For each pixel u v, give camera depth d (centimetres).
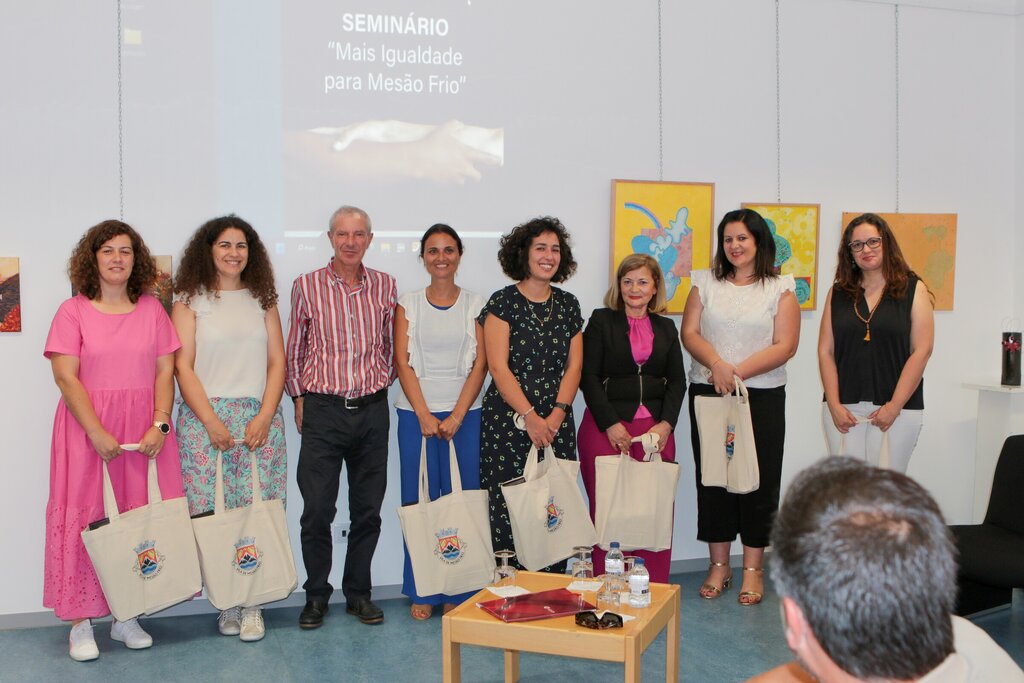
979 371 514
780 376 412
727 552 427
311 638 375
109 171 396
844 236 398
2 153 384
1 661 353
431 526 367
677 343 406
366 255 425
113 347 352
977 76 507
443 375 391
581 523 371
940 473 510
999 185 515
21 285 389
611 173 455
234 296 377
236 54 406
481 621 267
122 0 393
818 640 91
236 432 371
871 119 491
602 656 254
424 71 428
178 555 355
